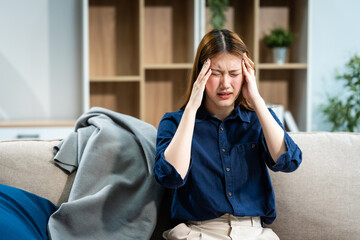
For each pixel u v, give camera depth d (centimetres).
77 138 175
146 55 405
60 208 151
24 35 382
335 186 171
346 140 179
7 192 149
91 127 179
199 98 148
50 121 375
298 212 169
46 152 170
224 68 148
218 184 155
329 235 169
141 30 370
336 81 421
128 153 168
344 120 409
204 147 158
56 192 165
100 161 163
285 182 170
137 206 161
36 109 389
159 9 403
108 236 154
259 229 154
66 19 386
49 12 384
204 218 154
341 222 169
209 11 393
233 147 158
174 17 405
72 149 171
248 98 154
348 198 170
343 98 423
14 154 167
